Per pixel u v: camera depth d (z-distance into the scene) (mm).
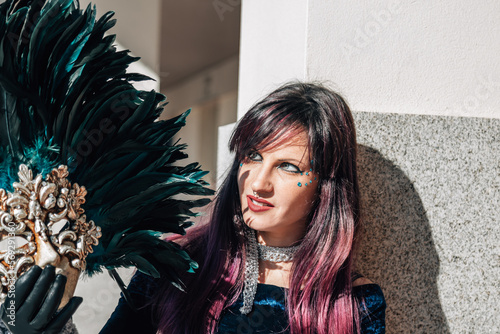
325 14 1478
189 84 5461
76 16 938
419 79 1576
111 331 1223
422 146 1536
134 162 962
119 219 963
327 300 1237
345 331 1223
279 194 1189
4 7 883
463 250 1559
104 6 2521
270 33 1753
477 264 1569
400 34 1555
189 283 1262
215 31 4363
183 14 3998
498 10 1650
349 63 1507
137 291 1282
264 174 1186
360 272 1470
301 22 1501
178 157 1073
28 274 839
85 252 895
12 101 864
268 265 1309
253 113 1218
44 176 889
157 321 1283
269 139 1178
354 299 1276
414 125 1531
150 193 964
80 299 888
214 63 5121
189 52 4914
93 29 934
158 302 1276
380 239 1489
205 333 1222
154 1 2590
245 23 2023
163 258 1010
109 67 952
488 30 1641
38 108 883
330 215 1267
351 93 1509
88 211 945
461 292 1554
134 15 2576
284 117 1186
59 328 864
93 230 910
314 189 1248
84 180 930
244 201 1221
